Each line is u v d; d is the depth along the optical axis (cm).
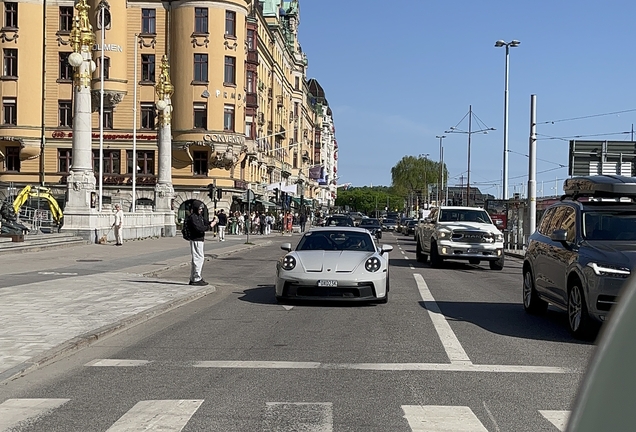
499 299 1525
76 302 1323
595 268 965
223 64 5912
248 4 6356
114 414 617
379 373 782
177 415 612
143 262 2380
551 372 796
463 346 950
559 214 1212
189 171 5978
